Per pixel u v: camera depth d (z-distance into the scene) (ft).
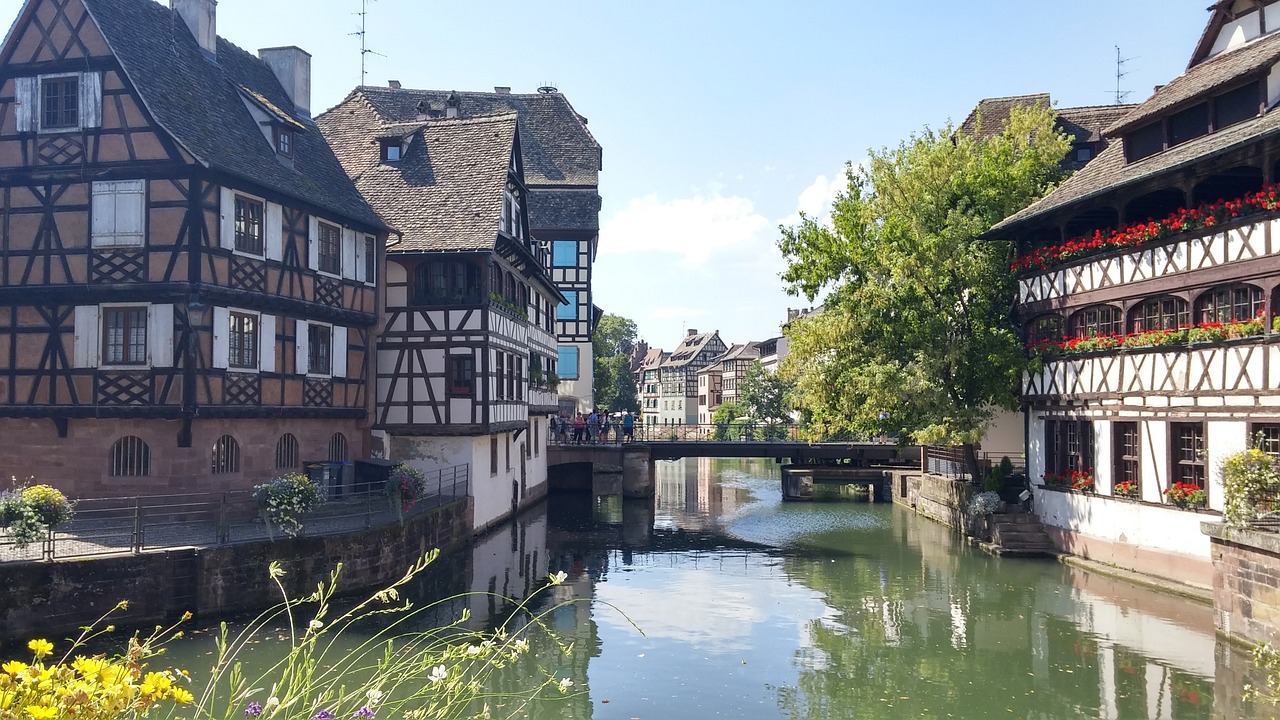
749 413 248.73
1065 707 38.68
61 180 60.23
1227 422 54.44
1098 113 106.52
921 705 39.24
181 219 58.95
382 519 62.44
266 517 52.31
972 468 88.58
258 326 64.85
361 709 17.53
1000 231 78.43
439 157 90.99
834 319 87.61
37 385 59.82
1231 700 38.88
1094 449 68.33
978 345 79.82
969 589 62.34
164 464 58.85
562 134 159.94
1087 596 59.31
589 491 137.69
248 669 40.88
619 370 305.32
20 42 61.21
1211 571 55.62
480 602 57.21
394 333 82.12
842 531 92.84
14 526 44.60
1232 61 62.28
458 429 80.43
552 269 155.12
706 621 53.88
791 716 37.91
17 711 11.35
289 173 70.85
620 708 38.55
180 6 72.59
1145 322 62.90
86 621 44.78
